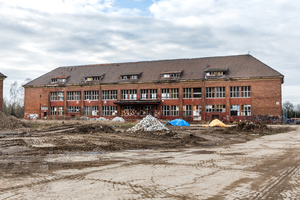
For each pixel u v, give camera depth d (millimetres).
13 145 14812
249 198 5938
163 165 10133
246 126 33219
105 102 63312
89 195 6184
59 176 8195
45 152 13180
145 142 18703
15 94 92062
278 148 15922
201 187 6871
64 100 66250
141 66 65125
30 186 7012
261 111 51938
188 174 8461
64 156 12367
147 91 60719
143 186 6984
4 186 7016
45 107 67375
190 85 57156
